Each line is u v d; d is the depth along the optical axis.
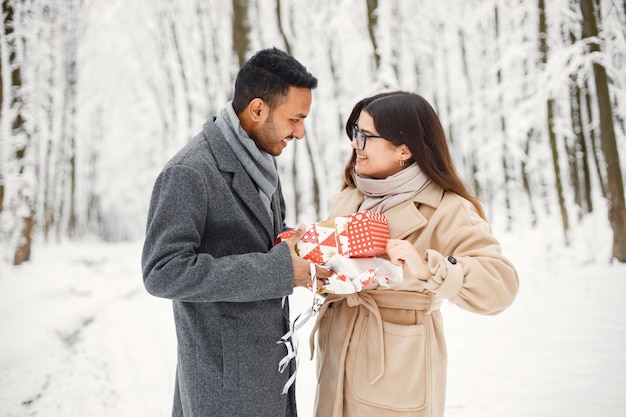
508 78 9.69
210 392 1.56
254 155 1.65
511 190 11.98
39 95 10.38
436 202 1.73
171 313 6.03
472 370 3.68
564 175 11.89
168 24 17.16
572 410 2.91
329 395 1.81
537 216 11.95
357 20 12.63
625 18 7.20
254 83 1.61
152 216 1.52
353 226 1.56
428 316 1.74
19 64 9.00
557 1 7.97
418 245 1.68
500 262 1.53
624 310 4.86
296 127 1.68
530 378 3.44
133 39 18.69
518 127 9.09
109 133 21.31
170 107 19.33
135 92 20.48
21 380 3.71
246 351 1.57
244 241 1.61
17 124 8.90
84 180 21.86
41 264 9.55
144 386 3.67
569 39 8.19
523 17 9.21
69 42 14.30
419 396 1.66
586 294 5.50
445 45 14.86
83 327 5.38
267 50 1.67
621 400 2.99
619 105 7.66
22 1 9.45
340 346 1.78
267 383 1.61
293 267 1.49
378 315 1.68
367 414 1.67
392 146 1.75
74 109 16.55
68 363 4.15
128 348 4.59
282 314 1.71
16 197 8.90
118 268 10.09
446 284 1.46
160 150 20.81
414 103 1.74
